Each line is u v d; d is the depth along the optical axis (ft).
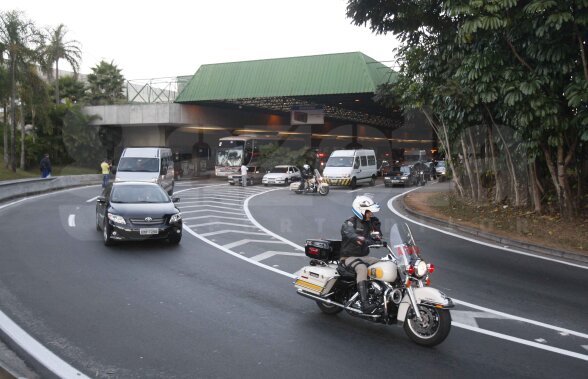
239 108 157.79
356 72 113.29
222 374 16.78
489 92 43.24
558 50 40.32
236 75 129.90
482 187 69.92
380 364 17.75
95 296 25.62
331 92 114.62
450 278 30.45
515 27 42.24
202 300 25.20
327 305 23.24
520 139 51.60
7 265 32.17
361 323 22.22
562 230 44.57
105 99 165.78
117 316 22.59
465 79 46.91
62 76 169.89
